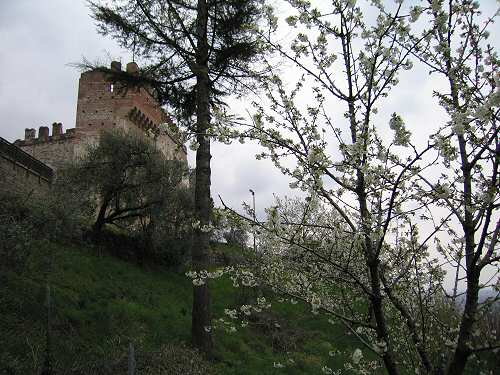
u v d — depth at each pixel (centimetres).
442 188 398
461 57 436
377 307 396
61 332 970
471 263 360
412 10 425
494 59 430
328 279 471
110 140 1994
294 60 483
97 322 1098
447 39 440
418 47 441
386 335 393
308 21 460
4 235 1023
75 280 1330
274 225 440
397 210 439
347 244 482
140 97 3853
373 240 429
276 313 1565
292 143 469
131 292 1480
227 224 479
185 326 1345
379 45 443
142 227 2058
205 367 1078
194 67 1250
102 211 1906
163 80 1405
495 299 371
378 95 436
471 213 387
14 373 752
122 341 1058
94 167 1961
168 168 2045
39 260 1194
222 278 1969
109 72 1398
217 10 1281
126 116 3688
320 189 434
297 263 487
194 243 1294
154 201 1983
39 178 1900
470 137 390
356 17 454
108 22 1308
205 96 1315
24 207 1275
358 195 429
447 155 394
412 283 486
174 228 2103
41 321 955
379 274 442
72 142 3678
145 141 2022
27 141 3794
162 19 1300
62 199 1511
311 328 1475
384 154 411
